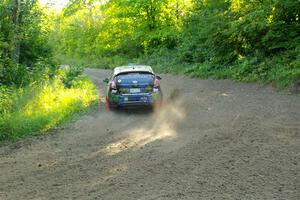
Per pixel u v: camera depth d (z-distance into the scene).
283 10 19.52
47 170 7.71
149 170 7.35
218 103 14.23
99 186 6.67
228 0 25.20
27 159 8.56
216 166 7.32
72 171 7.56
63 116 12.43
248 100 14.37
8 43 18.45
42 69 19.72
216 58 23.70
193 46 28.98
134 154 8.48
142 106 13.37
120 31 43.50
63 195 6.34
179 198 5.97
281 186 6.25
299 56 17.64
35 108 13.18
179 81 22.45
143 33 38.50
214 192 6.14
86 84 19.92
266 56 20.47
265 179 6.56
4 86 14.55
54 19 24.47
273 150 8.06
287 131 9.52
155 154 8.38
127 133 10.55
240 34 21.28
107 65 41.47
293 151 7.94
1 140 10.30
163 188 6.41
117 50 45.53
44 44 22.53
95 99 16.09
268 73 18.25
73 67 23.36
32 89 15.27
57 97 14.77
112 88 13.45
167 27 37.25
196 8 30.55
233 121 10.98
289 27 19.66
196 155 8.07
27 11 19.98
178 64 29.19
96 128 11.32
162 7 38.34
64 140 10.07
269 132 9.49
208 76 22.61
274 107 12.62
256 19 20.31
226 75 21.17
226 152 8.12
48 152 9.04
